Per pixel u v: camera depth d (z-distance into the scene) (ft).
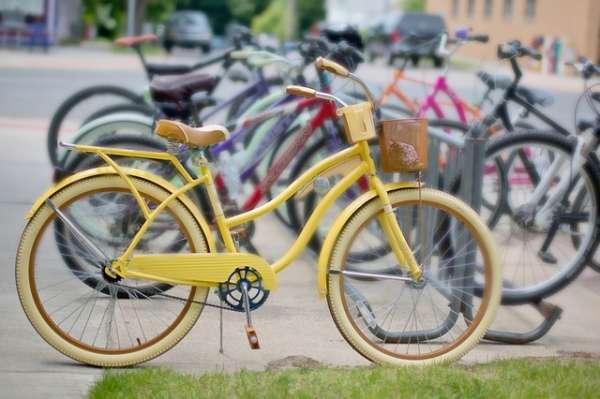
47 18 266.77
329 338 39.17
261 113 48.11
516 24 320.50
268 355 36.78
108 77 168.25
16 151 80.48
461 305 38.27
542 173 44.78
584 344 39.83
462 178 39.37
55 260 45.83
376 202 34.88
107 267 34.40
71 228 34.19
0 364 34.60
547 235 43.93
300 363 35.88
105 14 359.46
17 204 61.05
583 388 32.45
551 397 31.60
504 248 46.96
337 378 32.81
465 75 199.82
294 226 48.96
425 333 37.65
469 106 60.03
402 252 35.42
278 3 527.81
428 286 41.34
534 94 48.34
